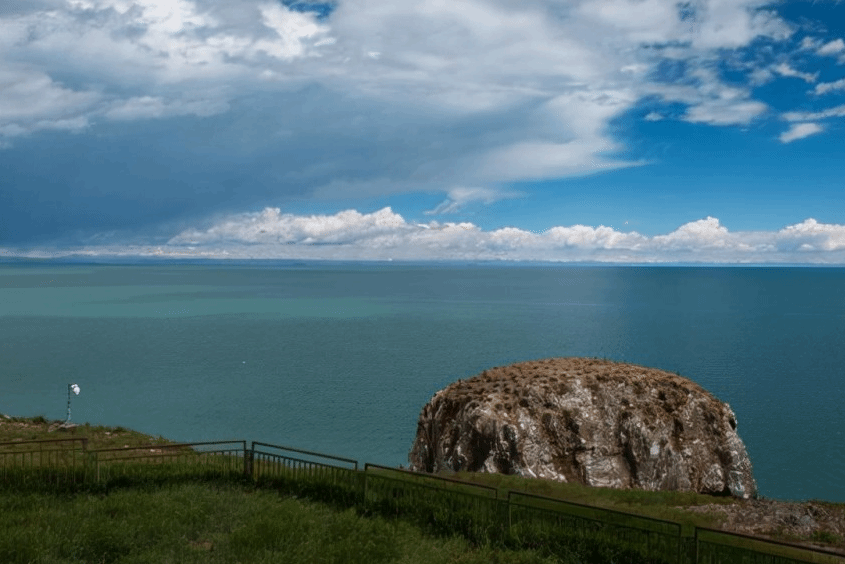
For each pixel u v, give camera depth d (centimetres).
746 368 12312
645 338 16850
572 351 14125
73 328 17925
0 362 11962
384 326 19238
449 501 1977
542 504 2534
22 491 2025
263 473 2281
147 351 13512
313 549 1602
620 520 2302
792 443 7231
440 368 11488
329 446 6406
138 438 3891
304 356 12950
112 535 1628
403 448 6344
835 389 10356
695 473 3688
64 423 4316
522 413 3722
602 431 3741
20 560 1473
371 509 2006
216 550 1608
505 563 1628
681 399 3934
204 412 7950
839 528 2494
